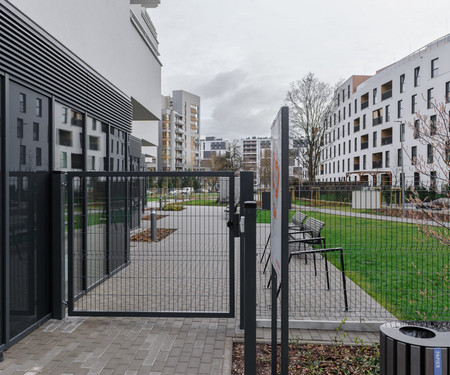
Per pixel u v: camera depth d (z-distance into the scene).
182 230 5.02
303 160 38.97
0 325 3.81
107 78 7.53
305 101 37.19
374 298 5.51
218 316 4.60
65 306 4.92
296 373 3.28
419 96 33.41
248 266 2.66
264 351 3.81
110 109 7.67
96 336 4.24
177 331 4.40
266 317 4.64
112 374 3.37
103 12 7.28
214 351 3.85
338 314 4.77
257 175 60.53
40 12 4.74
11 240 4.03
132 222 6.05
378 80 41.25
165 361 3.62
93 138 6.77
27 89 4.40
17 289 4.13
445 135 3.82
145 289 6.05
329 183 5.09
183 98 95.69
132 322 4.69
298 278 6.78
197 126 101.44
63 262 4.89
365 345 3.86
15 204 4.11
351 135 49.66
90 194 6.14
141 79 10.71
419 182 4.34
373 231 5.24
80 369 3.46
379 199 4.70
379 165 41.09
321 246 7.43
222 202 4.83
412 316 4.62
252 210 2.68
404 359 2.23
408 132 35.00
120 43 8.49
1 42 3.83
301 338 4.10
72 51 5.73
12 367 3.50
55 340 4.13
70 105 5.64
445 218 3.61
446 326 2.51
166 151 88.62
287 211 2.38
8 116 3.96
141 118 13.88
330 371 3.30
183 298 5.57
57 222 4.84
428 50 32.75
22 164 4.27
